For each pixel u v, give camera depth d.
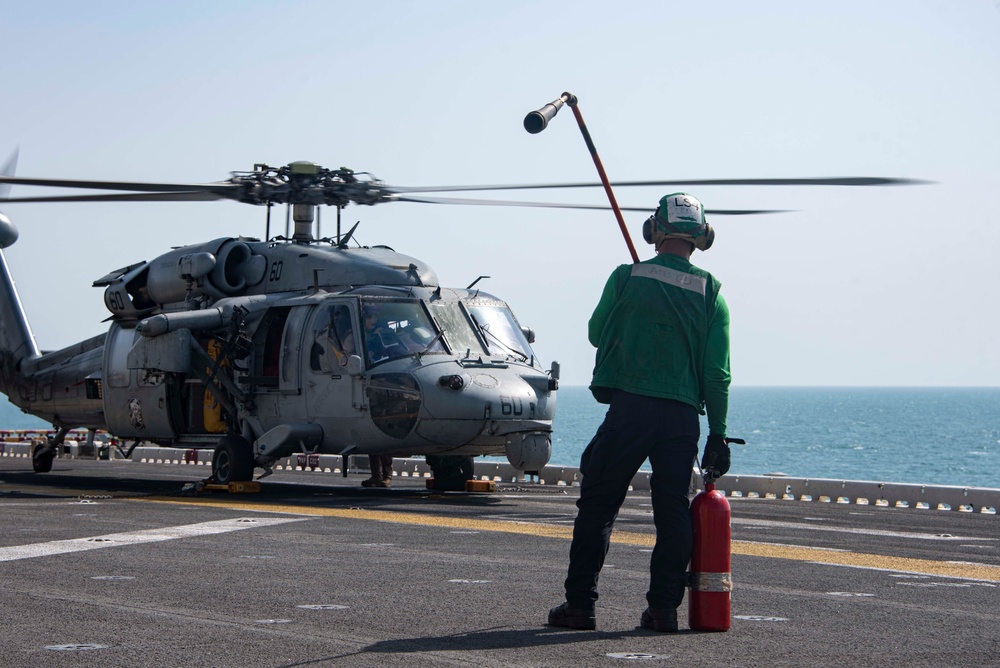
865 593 7.65
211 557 9.16
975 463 93.94
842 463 93.75
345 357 16.69
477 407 15.92
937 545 10.97
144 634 5.98
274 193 18.31
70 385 21.94
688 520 6.29
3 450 32.53
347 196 18.53
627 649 5.70
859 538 11.52
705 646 5.79
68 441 33.16
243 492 17.09
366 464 25.28
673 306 6.40
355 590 7.55
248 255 18.84
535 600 7.20
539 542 10.45
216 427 19.08
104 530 11.10
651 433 6.29
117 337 20.55
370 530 11.32
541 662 5.35
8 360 23.70
